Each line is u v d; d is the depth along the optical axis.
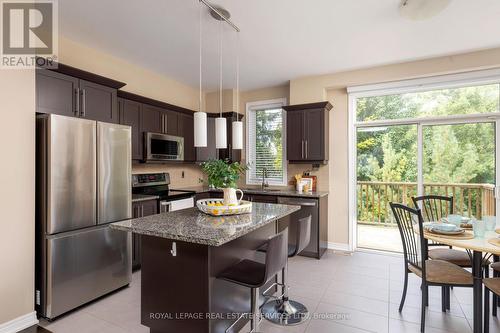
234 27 2.68
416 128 3.83
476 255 1.92
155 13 2.49
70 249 2.34
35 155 2.24
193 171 5.05
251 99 5.00
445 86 3.56
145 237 1.96
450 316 2.31
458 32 2.82
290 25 2.70
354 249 4.12
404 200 4.05
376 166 4.14
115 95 3.05
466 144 3.53
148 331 2.10
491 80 3.32
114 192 2.73
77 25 2.72
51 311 2.21
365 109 4.11
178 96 4.60
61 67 2.49
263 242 2.48
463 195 3.55
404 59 3.53
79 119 2.42
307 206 3.77
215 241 1.44
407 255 2.39
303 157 4.10
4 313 2.00
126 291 2.79
